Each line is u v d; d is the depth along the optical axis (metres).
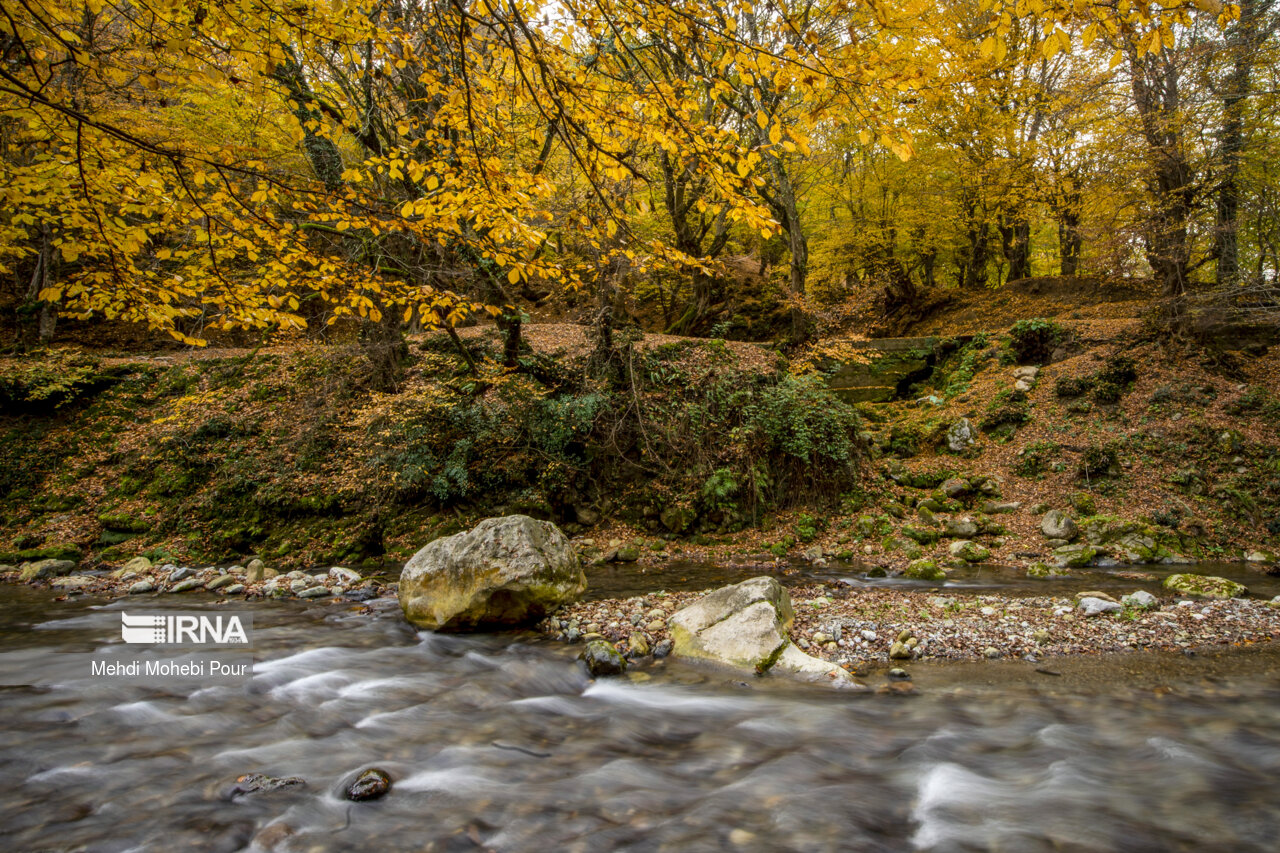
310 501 11.08
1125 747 4.02
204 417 12.77
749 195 3.90
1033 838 3.18
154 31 3.04
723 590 6.36
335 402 12.34
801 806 3.51
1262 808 3.35
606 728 4.53
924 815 3.40
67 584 8.88
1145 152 12.46
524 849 3.16
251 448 12.21
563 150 9.85
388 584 8.83
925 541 10.57
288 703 4.94
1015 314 18.83
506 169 4.26
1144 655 5.59
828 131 19.05
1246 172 12.23
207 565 10.30
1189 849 3.06
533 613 6.74
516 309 11.40
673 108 3.66
